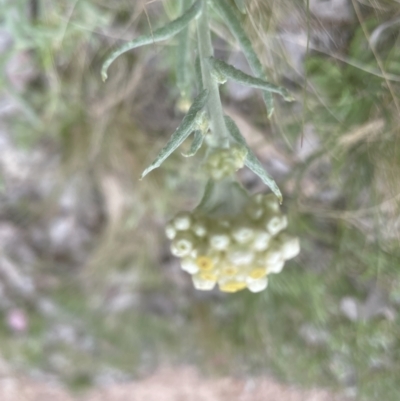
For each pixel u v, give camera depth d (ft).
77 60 1.39
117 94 1.46
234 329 1.82
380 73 1.16
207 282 1.02
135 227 1.76
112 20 1.28
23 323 2.00
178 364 2.08
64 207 1.80
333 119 1.21
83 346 2.09
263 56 1.17
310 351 1.68
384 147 1.20
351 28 1.15
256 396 1.98
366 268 1.37
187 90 1.11
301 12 1.13
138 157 1.57
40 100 1.50
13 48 1.28
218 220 1.00
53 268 1.92
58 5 1.24
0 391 2.16
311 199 1.37
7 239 1.85
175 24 1.02
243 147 0.99
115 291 1.95
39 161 1.67
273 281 1.53
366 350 1.52
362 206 1.28
